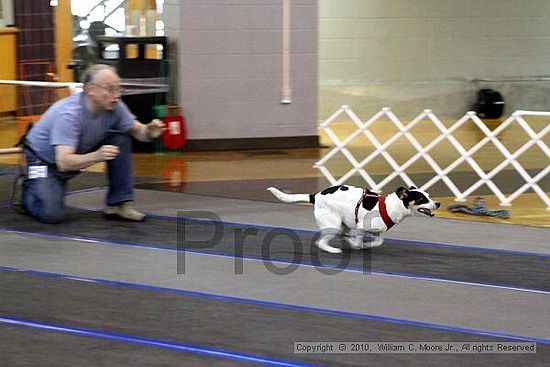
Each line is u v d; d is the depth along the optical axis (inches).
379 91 636.1
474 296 231.3
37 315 212.2
